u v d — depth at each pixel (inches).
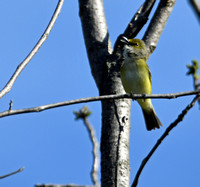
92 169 387.5
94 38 451.2
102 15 471.8
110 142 354.3
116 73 412.8
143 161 293.6
